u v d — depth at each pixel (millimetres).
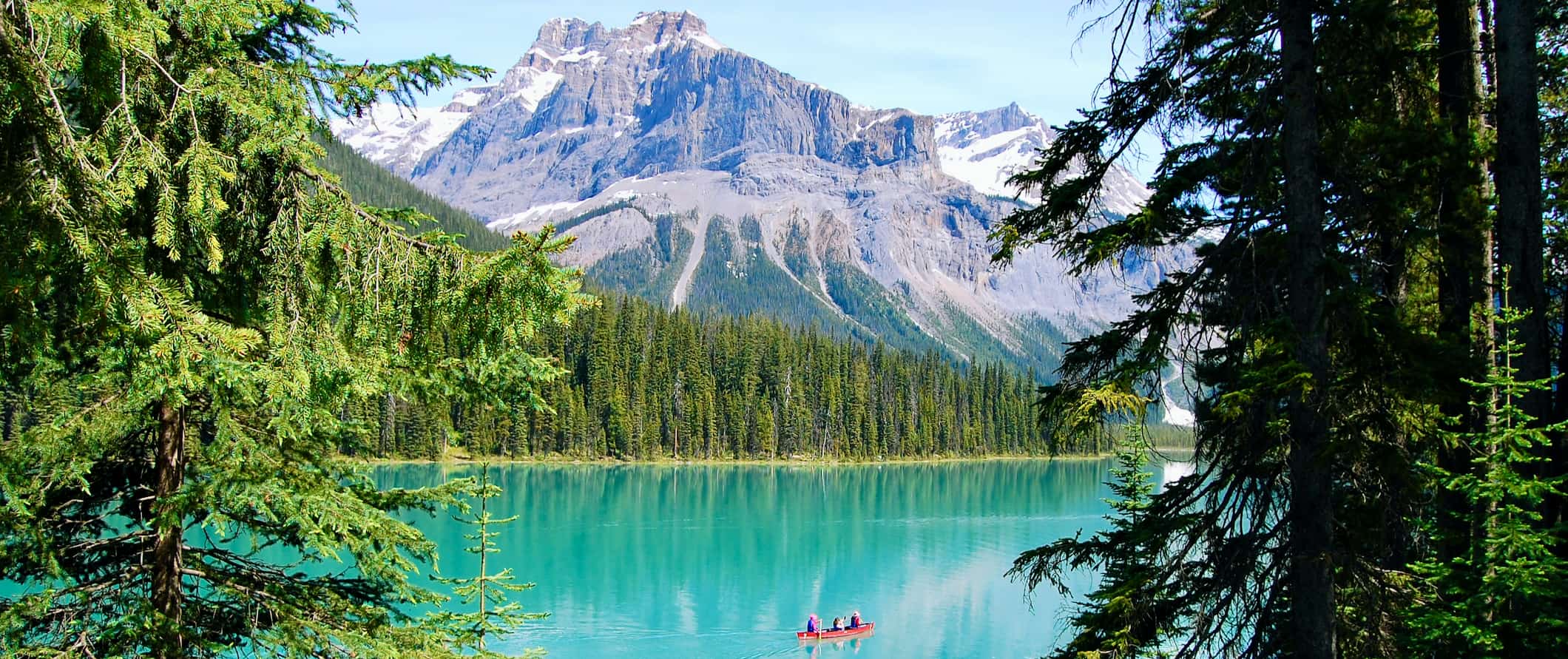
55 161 4723
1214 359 9180
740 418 129875
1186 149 8961
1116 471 17203
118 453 7734
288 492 7152
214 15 5387
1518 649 8109
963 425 152125
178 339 5047
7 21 4465
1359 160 8477
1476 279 9203
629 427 118688
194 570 7652
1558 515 8938
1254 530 8695
